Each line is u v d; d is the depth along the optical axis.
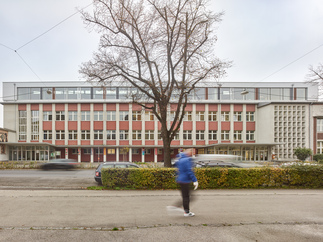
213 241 3.71
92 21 12.77
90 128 35.03
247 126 35.94
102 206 5.90
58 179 12.55
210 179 8.94
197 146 34.94
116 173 8.95
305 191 8.41
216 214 5.22
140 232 4.08
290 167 9.48
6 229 4.18
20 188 9.47
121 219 4.82
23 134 34.81
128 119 35.41
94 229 4.23
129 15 13.12
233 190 8.55
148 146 34.28
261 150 32.94
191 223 4.57
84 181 11.81
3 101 34.59
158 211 5.44
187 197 5.04
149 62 13.65
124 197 7.03
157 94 13.45
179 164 5.14
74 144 34.81
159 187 8.88
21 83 36.38
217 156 22.22
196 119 35.78
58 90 36.56
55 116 35.00
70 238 3.80
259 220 4.82
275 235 3.99
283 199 6.89
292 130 32.66
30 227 4.31
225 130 35.81
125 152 32.91
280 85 38.22
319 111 32.72
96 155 35.47
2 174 15.77
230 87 37.75
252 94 37.94
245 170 9.14
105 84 14.41
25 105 35.03
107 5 12.45
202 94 37.19
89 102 35.12
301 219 4.92
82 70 13.66
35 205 5.94
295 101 32.88
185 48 12.70
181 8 12.56
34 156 33.53
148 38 13.70
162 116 13.67
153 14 13.23
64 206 5.87
